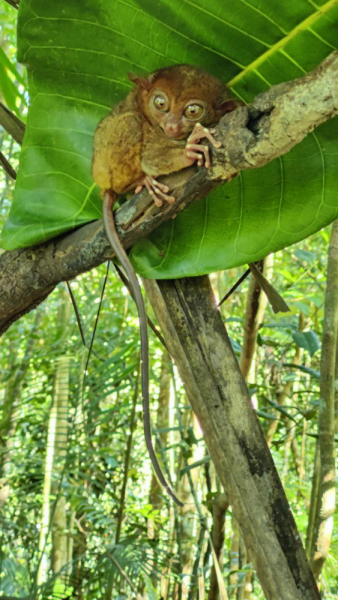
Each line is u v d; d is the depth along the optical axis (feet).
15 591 13.37
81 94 6.68
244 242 6.40
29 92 6.72
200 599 12.65
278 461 23.70
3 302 6.82
